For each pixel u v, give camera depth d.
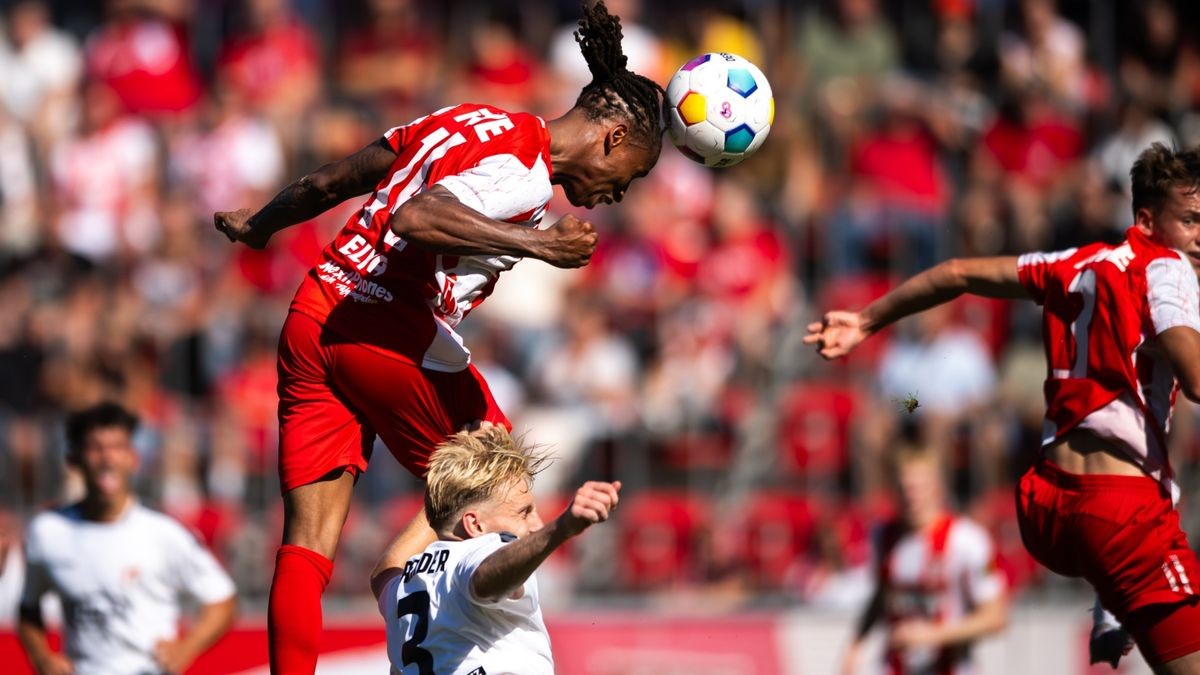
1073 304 17.19
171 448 34.31
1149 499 16.73
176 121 42.66
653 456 36.09
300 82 43.31
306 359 16.50
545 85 43.66
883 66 43.81
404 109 42.91
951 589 30.28
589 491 14.63
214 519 33.69
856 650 31.16
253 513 34.12
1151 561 16.64
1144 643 16.80
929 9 44.69
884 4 44.72
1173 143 20.28
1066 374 17.19
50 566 26.69
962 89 42.47
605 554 34.62
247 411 35.25
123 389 35.44
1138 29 44.72
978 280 17.89
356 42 44.81
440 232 14.57
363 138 41.94
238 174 40.59
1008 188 40.38
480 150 15.84
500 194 15.34
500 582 15.48
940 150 40.69
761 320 38.78
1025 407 37.03
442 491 16.77
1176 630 16.61
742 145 17.47
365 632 31.44
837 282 38.78
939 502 30.97
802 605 33.78
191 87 43.56
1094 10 44.78
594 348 37.59
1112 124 42.84
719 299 39.12
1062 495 17.08
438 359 16.53
